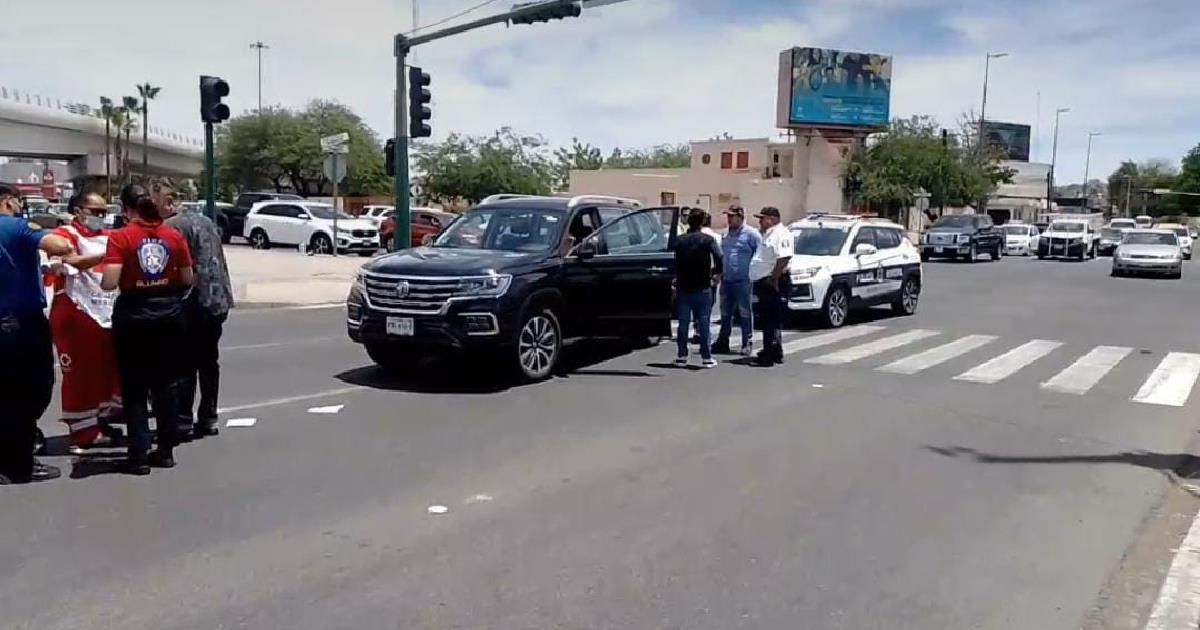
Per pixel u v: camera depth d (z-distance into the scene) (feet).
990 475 24.38
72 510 19.92
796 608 16.05
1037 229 181.98
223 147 219.41
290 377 35.06
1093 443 28.02
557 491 22.00
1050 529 20.40
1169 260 105.29
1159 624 15.87
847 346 46.85
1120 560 18.69
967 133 226.79
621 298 38.14
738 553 18.45
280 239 116.67
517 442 26.25
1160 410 33.12
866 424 29.63
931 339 50.19
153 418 27.99
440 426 27.89
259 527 19.17
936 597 16.67
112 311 22.88
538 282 34.30
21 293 21.18
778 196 209.87
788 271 40.42
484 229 37.52
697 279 38.78
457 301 32.27
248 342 44.34
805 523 20.29
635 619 15.43
